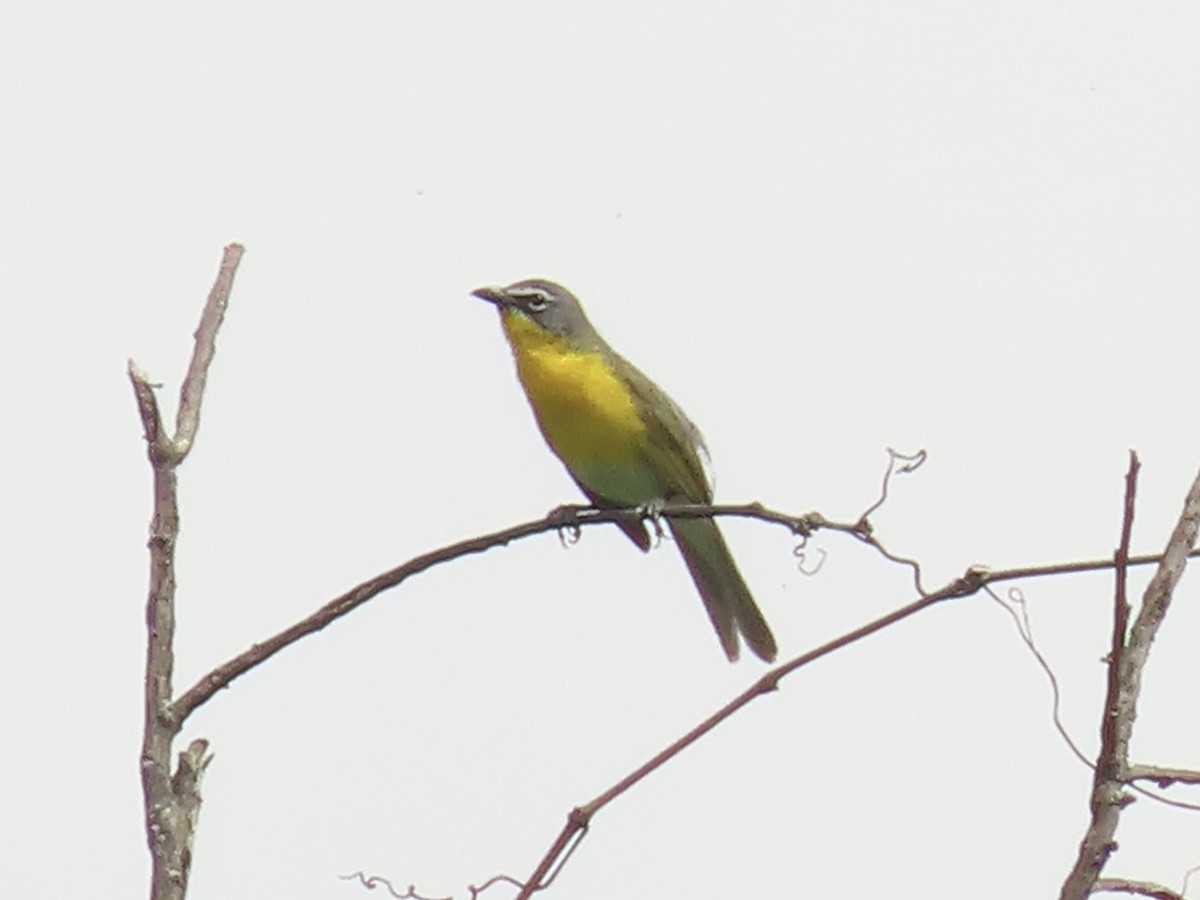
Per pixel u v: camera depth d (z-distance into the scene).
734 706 7.62
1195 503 6.84
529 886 7.28
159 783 7.34
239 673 7.95
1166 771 7.30
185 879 7.18
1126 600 6.75
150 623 7.65
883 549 9.48
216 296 8.41
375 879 8.15
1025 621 7.85
